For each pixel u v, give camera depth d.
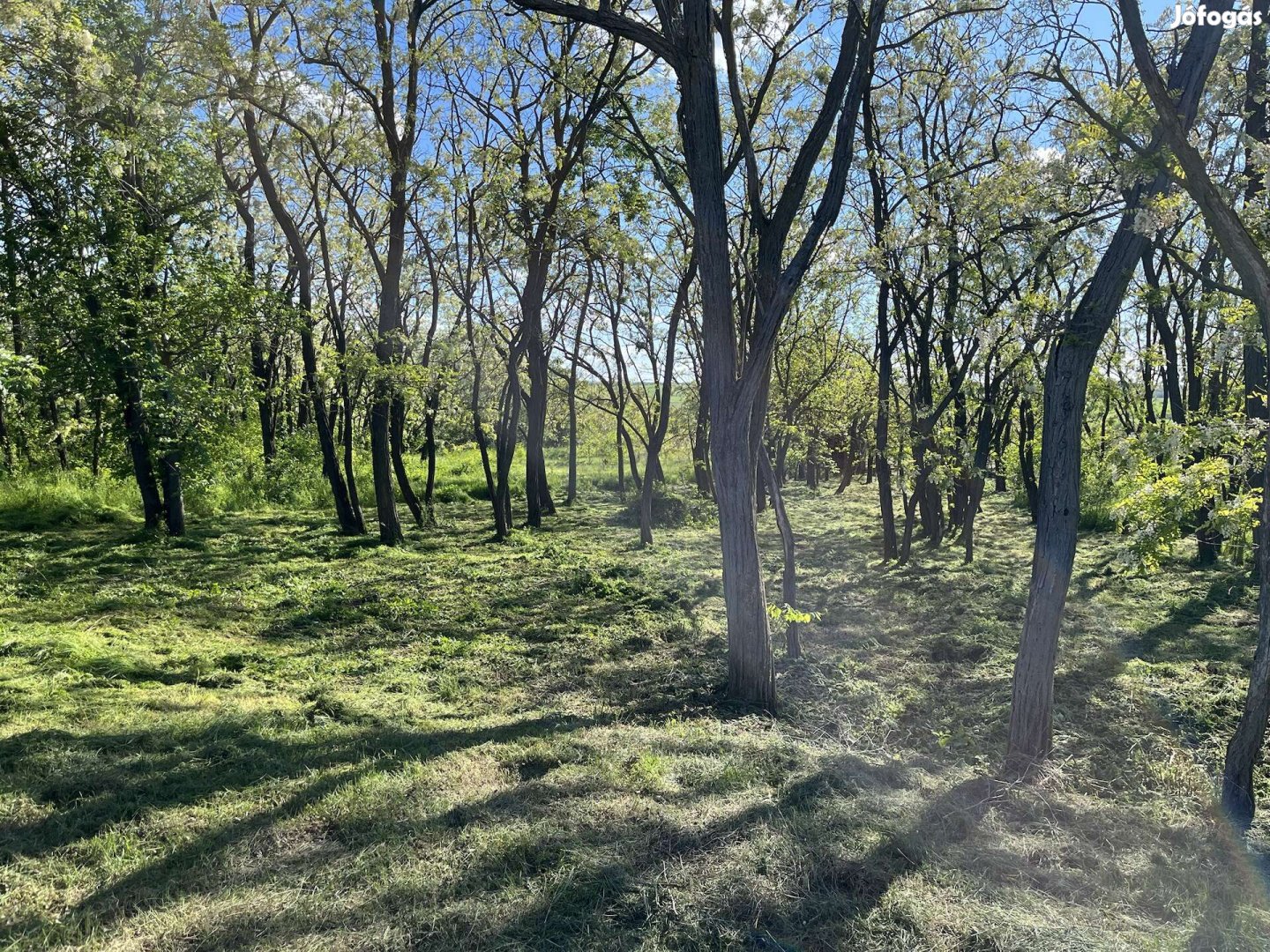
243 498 22.25
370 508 23.41
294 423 32.06
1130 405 18.48
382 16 15.24
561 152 16.03
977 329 10.26
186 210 15.92
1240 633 9.81
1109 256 5.79
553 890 3.88
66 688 6.74
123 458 17.80
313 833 4.47
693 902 3.84
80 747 5.36
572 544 17.80
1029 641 6.15
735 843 4.44
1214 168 7.00
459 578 13.38
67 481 20.05
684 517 21.94
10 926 3.42
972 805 5.32
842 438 34.34
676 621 10.76
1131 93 5.91
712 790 5.23
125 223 14.48
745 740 6.36
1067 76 8.27
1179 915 4.09
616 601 11.89
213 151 16.91
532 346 20.64
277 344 19.77
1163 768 6.11
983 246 10.94
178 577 12.27
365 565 14.34
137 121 14.33
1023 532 19.89
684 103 7.28
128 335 15.14
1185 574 13.38
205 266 15.51
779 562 16.20
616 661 8.97
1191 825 5.20
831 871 4.20
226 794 4.87
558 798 4.98
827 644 9.95
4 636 8.07
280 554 15.02
